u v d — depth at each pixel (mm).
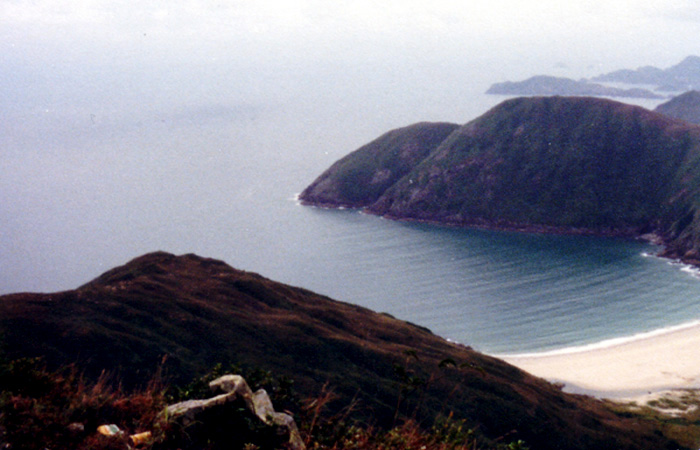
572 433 67000
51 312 58594
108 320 60656
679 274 182250
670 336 134125
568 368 116688
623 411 88500
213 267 93250
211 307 72875
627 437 71000
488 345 133375
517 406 68000
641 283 175625
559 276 184375
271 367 61531
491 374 79188
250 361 61562
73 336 54406
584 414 75000
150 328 62469
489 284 178750
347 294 174500
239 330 68750
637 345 129125
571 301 161875
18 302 59125
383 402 57594
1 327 52562
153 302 69188
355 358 69125
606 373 113000
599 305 158125
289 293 92812
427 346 84000
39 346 51438
